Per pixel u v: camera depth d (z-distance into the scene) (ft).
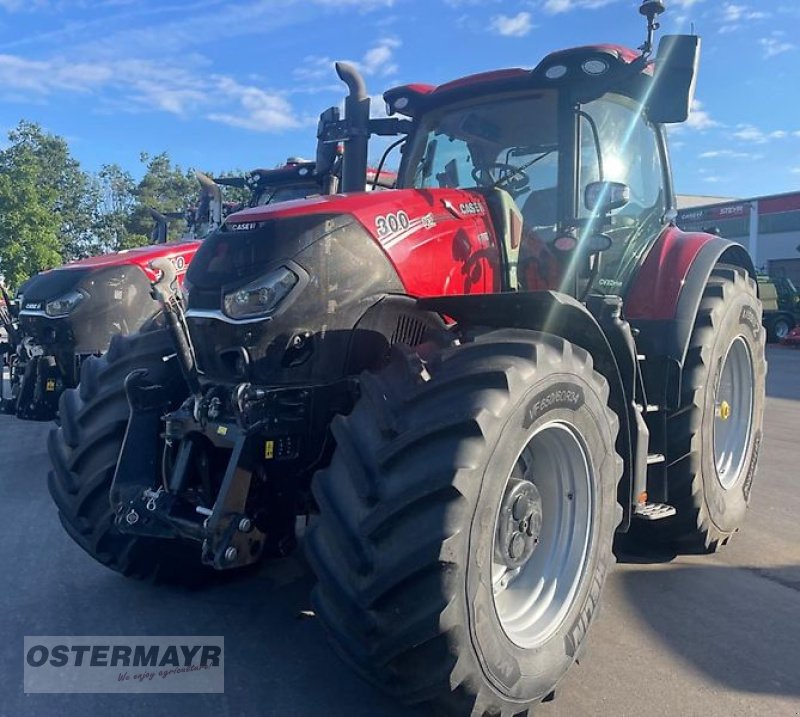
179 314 9.75
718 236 15.17
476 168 13.34
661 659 10.26
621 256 13.46
